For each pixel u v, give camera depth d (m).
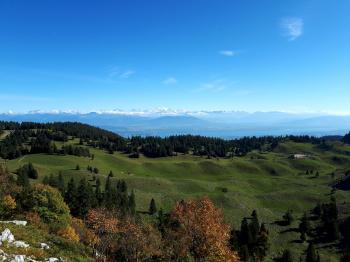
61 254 30.03
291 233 134.50
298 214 157.75
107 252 44.78
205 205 47.94
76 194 108.25
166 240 46.44
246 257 94.88
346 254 107.00
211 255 44.47
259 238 110.12
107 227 47.69
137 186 197.75
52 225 46.75
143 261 45.41
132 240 45.56
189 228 45.62
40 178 188.50
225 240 46.62
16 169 199.50
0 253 24.72
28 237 31.14
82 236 47.31
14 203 59.78
